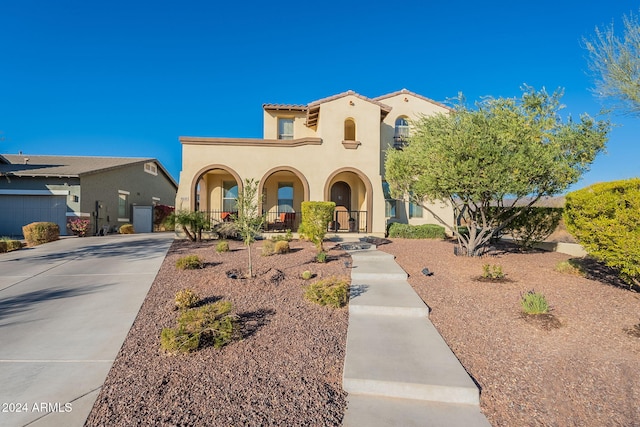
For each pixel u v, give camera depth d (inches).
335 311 261.7
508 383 166.1
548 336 212.8
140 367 175.2
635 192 240.8
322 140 649.0
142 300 276.1
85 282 329.1
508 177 346.0
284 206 786.8
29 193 776.9
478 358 189.3
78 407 142.6
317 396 155.2
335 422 138.3
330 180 645.9
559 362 182.9
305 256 438.9
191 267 370.6
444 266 393.4
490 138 351.3
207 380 164.6
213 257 438.6
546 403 151.5
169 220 584.4
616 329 219.5
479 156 345.7
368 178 651.5
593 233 269.1
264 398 151.8
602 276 340.2
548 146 357.1
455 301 279.7
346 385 161.8
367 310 259.3
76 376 165.6
